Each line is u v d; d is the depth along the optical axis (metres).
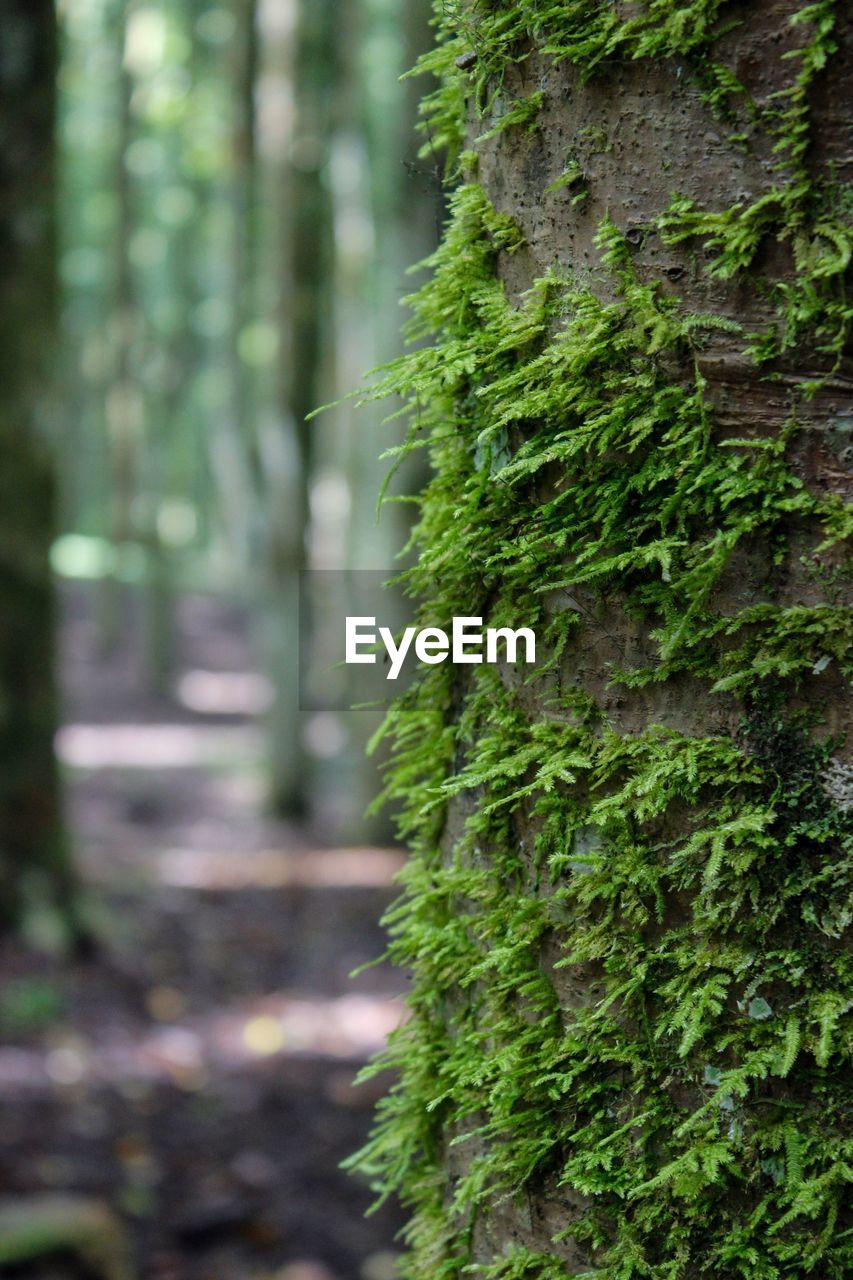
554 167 1.07
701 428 1.03
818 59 1.00
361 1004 5.82
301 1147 4.11
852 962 1.01
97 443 23.97
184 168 16.34
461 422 1.14
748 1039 1.03
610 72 1.05
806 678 1.02
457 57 1.12
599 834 1.07
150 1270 3.25
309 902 7.53
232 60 11.54
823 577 1.02
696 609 1.04
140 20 14.71
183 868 8.15
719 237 1.02
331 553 16.11
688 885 1.04
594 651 1.07
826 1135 1.02
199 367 20.27
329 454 17.02
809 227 1.01
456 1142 1.11
